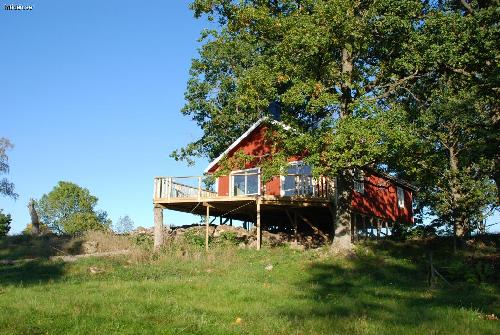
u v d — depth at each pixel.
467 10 24.34
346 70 24.53
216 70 40.75
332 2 21.55
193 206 29.91
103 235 32.78
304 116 26.69
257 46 36.84
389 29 21.94
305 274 20.39
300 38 21.55
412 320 11.60
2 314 11.11
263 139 30.89
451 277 19.42
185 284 16.14
